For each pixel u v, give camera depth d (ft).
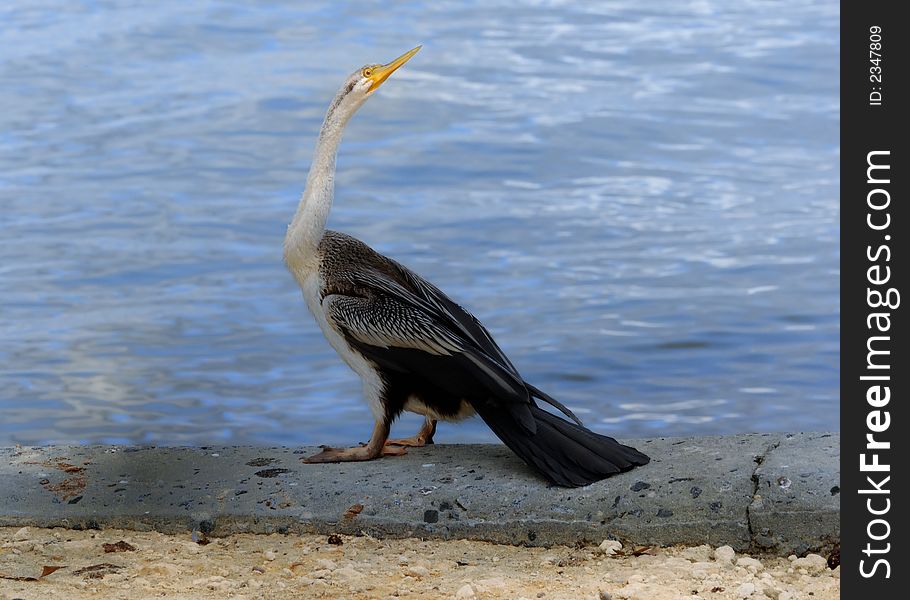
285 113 108.58
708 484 24.81
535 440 26.50
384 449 28.76
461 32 143.84
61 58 128.67
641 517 24.58
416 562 23.84
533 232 75.61
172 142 98.73
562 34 142.20
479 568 23.56
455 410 28.22
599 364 55.57
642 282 66.39
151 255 70.90
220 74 123.65
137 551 24.73
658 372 54.54
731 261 69.46
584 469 25.88
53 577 23.04
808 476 24.41
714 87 116.88
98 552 24.68
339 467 27.68
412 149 96.58
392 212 80.23
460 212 80.18
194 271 68.33
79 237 74.18
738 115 106.73
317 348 57.11
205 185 86.63
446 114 108.17
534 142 98.58
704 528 24.26
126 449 29.43
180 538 25.70
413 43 138.72
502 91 116.78
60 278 66.49
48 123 104.53
